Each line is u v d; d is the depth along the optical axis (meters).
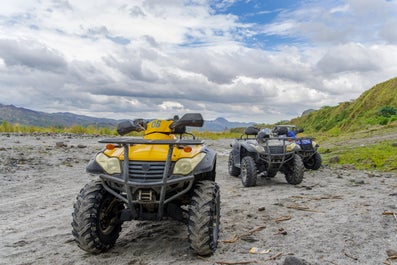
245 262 3.85
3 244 4.60
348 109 75.81
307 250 4.20
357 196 7.24
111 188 4.30
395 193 7.11
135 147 4.45
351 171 11.45
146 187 3.97
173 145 4.08
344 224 5.17
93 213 4.01
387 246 4.26
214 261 3.92
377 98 69.62
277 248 4.30
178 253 4.21
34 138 18.48
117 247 4.46
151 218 4.23
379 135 21.47
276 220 5.54
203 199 3.99
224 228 5.22
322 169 12.07
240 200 7.30
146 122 5.15
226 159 16.12
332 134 33.53
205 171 4.16
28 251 4.34
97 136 22.59
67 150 14.48
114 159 4.27
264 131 9.78
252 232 4.94
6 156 11.82
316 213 5.96
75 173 10.16
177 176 4.09
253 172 8.98
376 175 10.24
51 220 5.76
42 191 7.95
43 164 11.17
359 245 4.31
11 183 8.58
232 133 36.75
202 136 31.38
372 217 5.44
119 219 4.40
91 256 4.16
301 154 11.51
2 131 21.75
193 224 3.90
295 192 8.12
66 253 4.27
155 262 3.94
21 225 5.48
